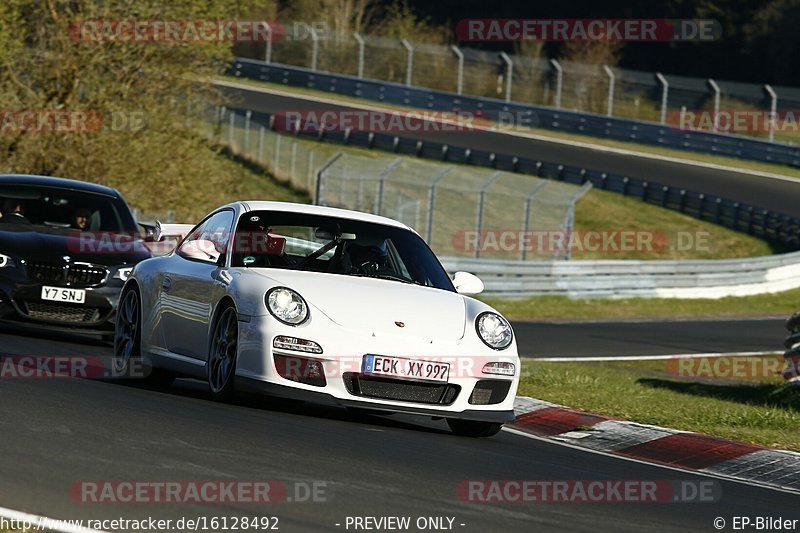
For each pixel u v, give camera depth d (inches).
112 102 3457.2
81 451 798.5
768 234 5226.4
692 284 4013.3
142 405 1040.8
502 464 948.6
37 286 1536.7
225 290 1110.4
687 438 1195.3
